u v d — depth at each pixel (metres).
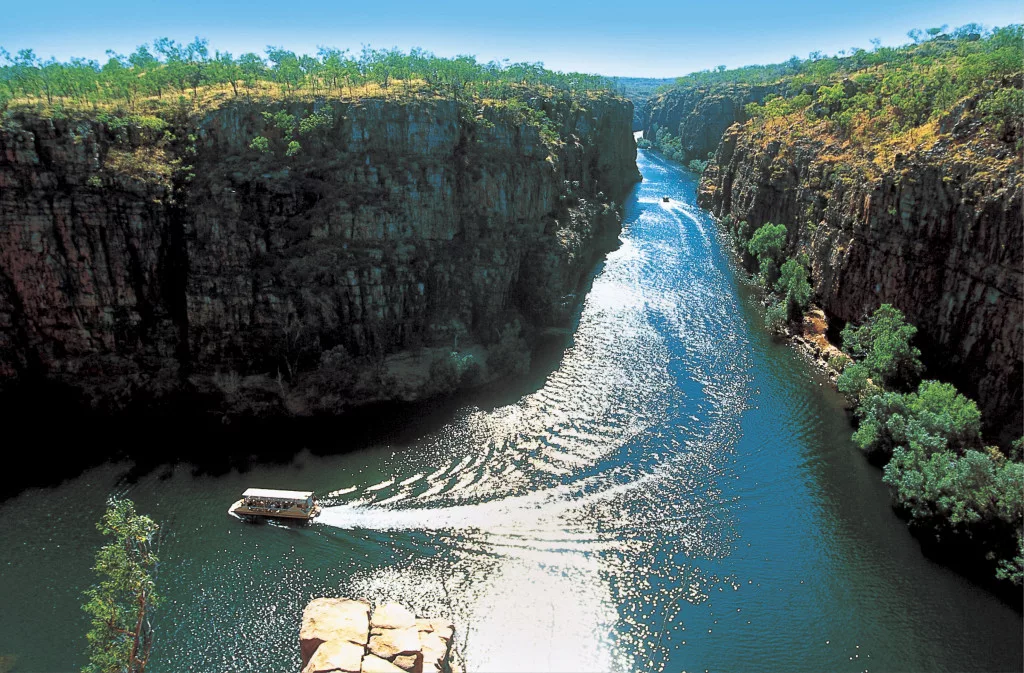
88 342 94.50
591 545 74.94
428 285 111.12
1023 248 83.38
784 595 68.75
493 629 64.31
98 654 52.56
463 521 77.56
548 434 94.12
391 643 58.62
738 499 82.38
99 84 121.69
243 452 87.94
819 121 166.25
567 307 129.50
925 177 100.62
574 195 163.75
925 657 61.88
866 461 89.56
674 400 103.81
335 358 98.94
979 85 116.06
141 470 84.31
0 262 89.19
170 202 97.19
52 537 73.50
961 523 71.38
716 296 147.25
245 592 67.44
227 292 96.25
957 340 95.69
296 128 108.69
